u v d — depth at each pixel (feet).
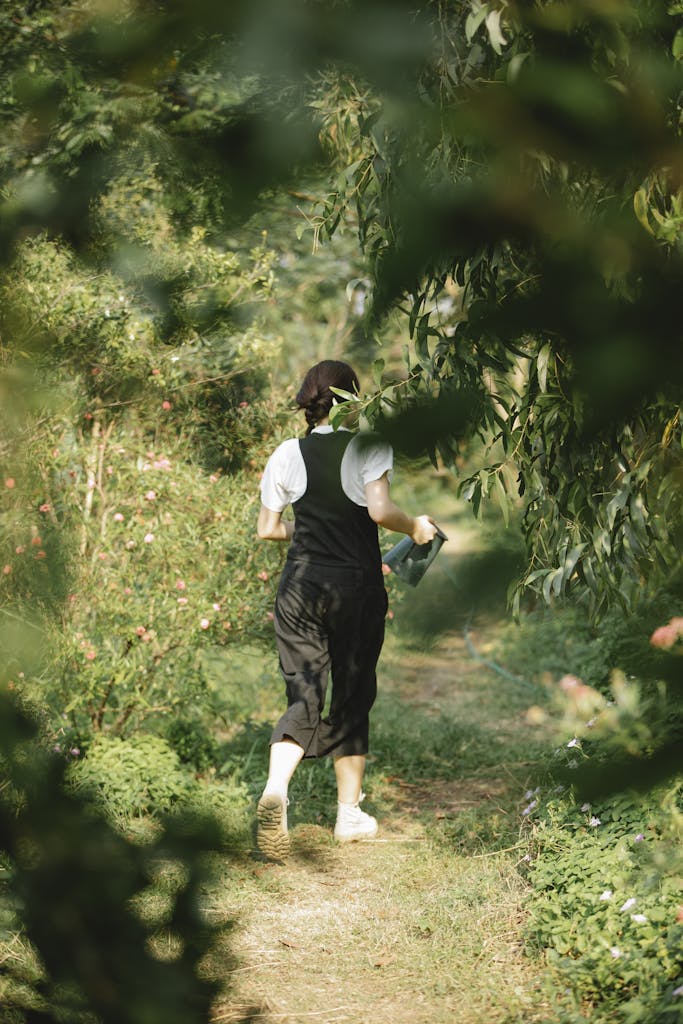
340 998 15.30
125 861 3.18
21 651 3.35
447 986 15.57
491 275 3.67
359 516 21.29
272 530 22.15
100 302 20.20
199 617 24.49
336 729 21.76
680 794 17.17
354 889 19.48
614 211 2.32
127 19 2.02
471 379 8.54
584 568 13.16
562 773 2.42
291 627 21.35
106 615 23.82
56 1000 3.14
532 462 13.02
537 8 2.19
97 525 24.38
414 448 2.15
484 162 2.12
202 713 28.22
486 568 2.28
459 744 28.99
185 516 25.50
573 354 2.12
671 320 2.04
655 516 11.02
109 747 23.40
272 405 27.45
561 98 1.97
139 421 25.86
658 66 2.20
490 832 21.48
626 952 14.93
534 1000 14.88
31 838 3.12
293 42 1.89
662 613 4.06
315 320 40.78
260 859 20.67
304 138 2.17
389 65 1.95
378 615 21.45
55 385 3.97
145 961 3.16
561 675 33.40
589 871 17.24
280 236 28.35
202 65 2.02
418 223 2.03
